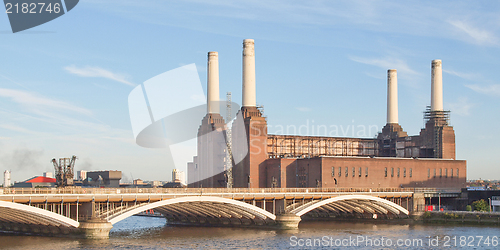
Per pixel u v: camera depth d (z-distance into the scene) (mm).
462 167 196125
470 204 175750
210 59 189500
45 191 100438
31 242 99875
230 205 127625
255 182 174250
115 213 107875
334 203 154000
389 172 180750
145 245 101625
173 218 152000
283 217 132625
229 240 110688
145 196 111438
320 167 167500
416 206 164625
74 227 104125
